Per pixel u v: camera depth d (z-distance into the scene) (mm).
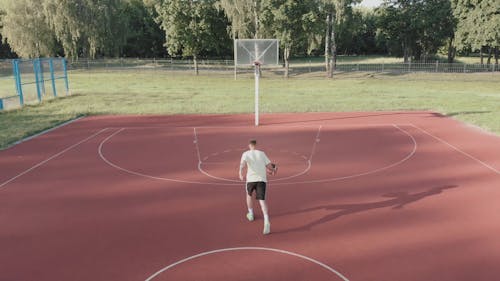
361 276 6242
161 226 8164
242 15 45906
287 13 42312
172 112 23797
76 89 34969
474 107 24484
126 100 28672
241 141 16281
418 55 61344
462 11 45281
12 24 51375
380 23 56781
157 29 77125
